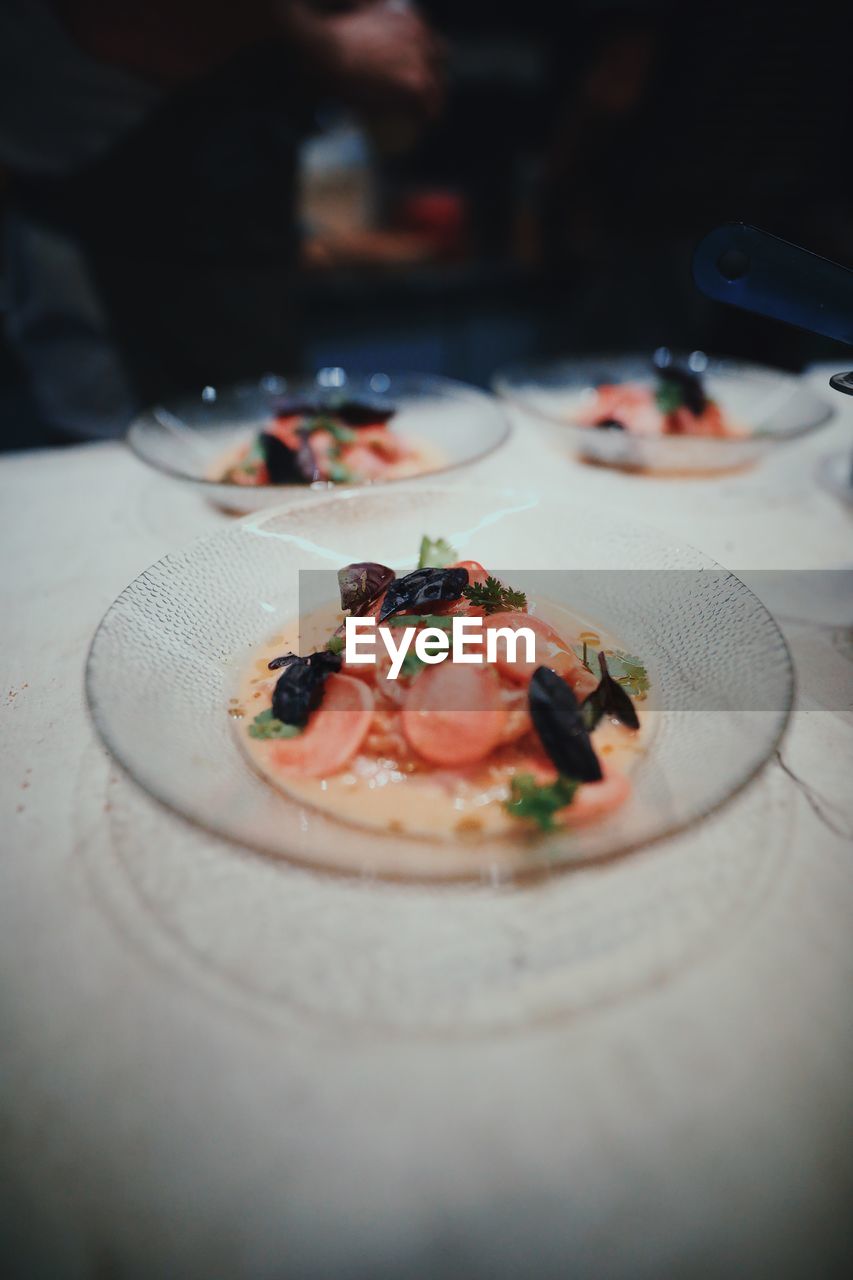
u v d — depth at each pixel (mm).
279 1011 263
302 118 931
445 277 1536
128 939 283
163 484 627
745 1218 228
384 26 943
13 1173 235
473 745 329
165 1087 250
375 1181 233
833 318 350
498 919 285
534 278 1620
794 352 1068
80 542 544
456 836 301
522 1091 249
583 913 287
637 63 1054
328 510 446
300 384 677
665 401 646
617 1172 235
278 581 419
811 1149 239
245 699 365
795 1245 224
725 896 296
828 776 350
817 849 315
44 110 813
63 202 896
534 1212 229
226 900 292
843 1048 259
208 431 623
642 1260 222
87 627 456
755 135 1003
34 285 949
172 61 806
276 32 819
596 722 341
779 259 346
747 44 962
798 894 299
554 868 265
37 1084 250
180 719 336
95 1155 238
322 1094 249
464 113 1676
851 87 958
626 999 267
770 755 282
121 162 866
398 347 1573
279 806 314
